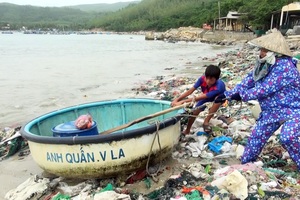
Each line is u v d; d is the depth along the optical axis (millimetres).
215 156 5102
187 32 69500
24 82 15031
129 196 3861
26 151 6129
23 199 4164
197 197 3707
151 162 4590
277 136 5543
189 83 12531
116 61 24734
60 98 11352
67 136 4336
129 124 4770
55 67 21062
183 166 4863
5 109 9844
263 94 4004
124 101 6090
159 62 23469
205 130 5855
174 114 5352
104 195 3812
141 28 136125
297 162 4098
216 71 5168
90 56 29891
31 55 31250
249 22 52469
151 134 4324
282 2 43562
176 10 123875
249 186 3795
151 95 10711
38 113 9344
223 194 3625
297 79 3930
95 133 4570
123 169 4312
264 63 4004
